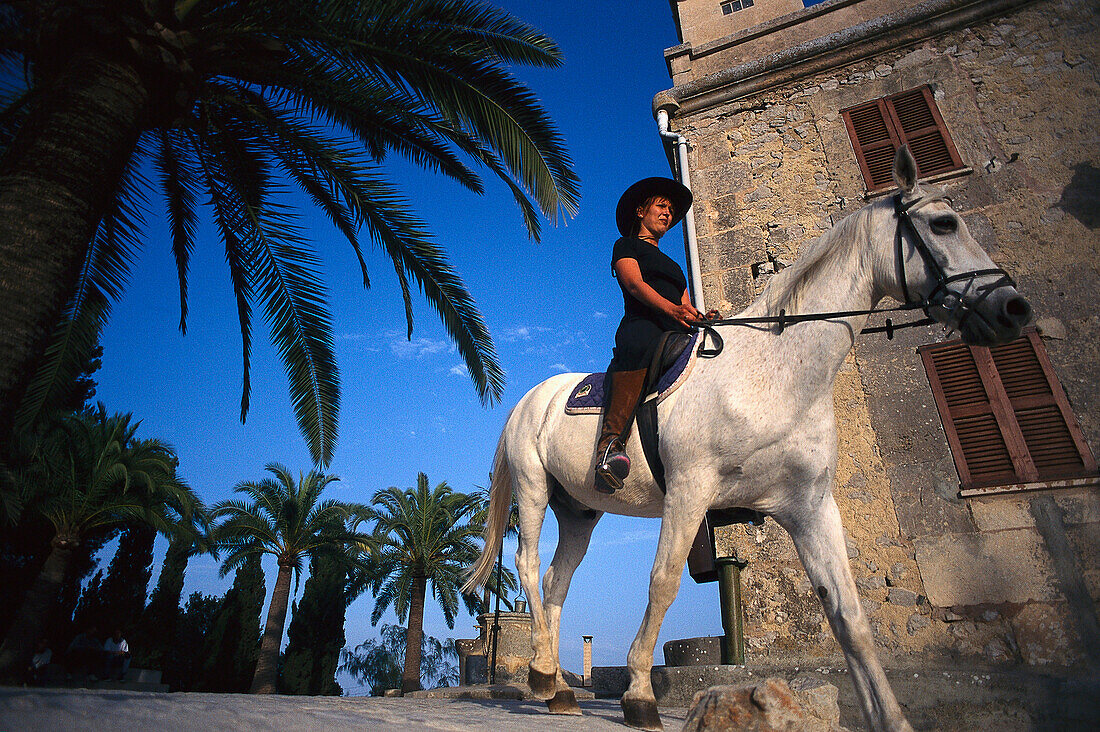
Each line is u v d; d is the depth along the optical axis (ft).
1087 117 21.75
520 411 13.76
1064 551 9.39
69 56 17.85
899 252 9.14
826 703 7.81
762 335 9.85
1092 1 22.81
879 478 19.19
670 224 12.37
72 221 16.19
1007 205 21.47
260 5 19.54
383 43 20.52
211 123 22.49
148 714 5.69
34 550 71.77
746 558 19.56
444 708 11.28
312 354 23.95
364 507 91.35
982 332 8.18
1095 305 19.06
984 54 24.31
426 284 24.07
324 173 23.31
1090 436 17.62
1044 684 11.80
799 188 24.86
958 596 17.04
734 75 27.61
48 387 21.59
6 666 54.19
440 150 24.85
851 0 28.48
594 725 9.06
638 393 10.30
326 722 6.36
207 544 82.99
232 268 25.77
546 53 23.24
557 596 12.51
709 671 16.69
